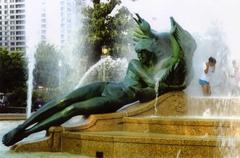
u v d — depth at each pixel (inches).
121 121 495.8
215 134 438.6
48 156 438.0
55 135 470.6
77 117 582.9
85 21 1764.3
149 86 520.4
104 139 428.5
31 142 469.7
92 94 503.5
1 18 3769.7
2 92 2245.3
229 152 395.9
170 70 520.7
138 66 530.9
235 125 435.2
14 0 3698.3
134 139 415.2
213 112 526.0
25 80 2240.4
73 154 449.4
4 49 2309.3
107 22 1718.8
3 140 488.1
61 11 2034.9
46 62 2156.7
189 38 535.2
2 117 1119.0
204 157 394.6
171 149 402.3
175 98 520.7
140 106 510.0
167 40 543.5
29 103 1651.1
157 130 466.9
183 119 455.2
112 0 1701.5
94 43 1713.8
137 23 553.0
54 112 489.7
